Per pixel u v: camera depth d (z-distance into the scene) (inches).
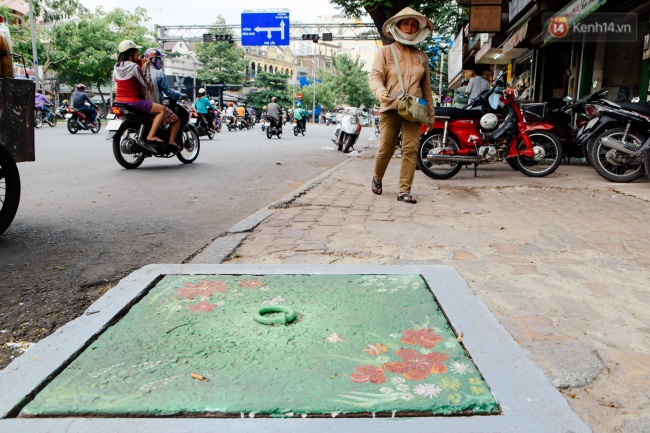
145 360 73.5
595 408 66.6
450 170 284.2
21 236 158.7
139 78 301.3
